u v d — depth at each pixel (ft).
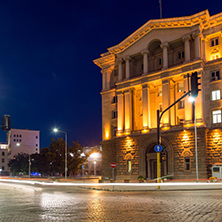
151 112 170.40
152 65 175.83
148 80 164.45
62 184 148.36
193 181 133.80
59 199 63.21
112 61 194.80
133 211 41.81
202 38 150.82
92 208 46.11
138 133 164.35
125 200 58.29
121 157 168.55
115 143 183.21
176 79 159.33
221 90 142.41
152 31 168.14
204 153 135.64
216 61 145.38
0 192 92.48
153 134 155.33
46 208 47.14
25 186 136.15
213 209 41.98
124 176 164.76
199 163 136.46
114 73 194.49
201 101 141.28
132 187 104.37
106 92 194.39
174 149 146.30
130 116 170.81
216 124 140.87
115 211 42.19
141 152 159.33
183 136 143.43
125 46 179.52
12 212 42.91
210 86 146.20
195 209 42.24
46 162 265.95
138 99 178.50
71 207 47.83
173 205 47.57
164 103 154.81
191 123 142.92
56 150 245.86
